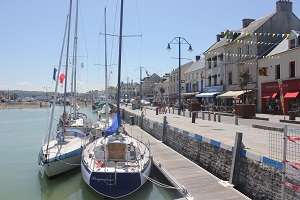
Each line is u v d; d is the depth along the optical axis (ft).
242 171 27.96
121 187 29.76
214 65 134.82
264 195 24.43
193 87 163.63
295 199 20.63
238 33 116.57
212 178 30.89
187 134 43.57
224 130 47.83
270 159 23.84
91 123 67.62
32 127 108.78
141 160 34.86
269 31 100.22
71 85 83.20
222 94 116.26
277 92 88.22
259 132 44.34
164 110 112.16
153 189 35.04
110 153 37.22
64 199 32.76
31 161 50.34
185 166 36.24
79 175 40.42
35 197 33.30
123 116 142.61
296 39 80.79
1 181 39.04
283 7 102.12
